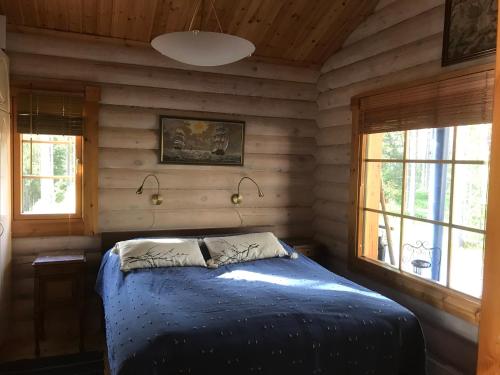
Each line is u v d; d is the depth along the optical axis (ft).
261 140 14.51
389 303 8.55
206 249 12.12
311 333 7.39
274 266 11.39
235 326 7.22
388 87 11.22
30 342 11.68
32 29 11.52
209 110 13.76
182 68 13.30
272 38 13.19
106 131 12.67
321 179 14.96
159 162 13.25
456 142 9.54
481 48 8.61
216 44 7.83
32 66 11.75
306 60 14.46
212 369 6.73
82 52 12.23
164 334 6.84
